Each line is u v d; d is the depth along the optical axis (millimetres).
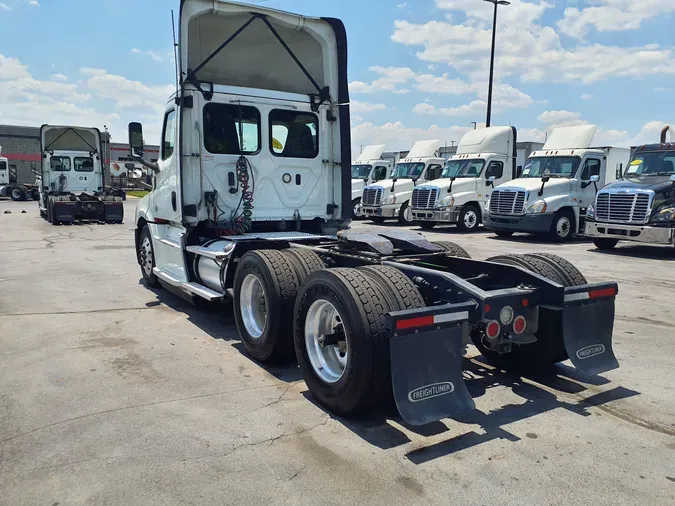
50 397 4074
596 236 13016
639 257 12156
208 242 6230
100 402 3990
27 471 3051
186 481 2947
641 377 4586
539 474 3039
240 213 6406
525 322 3900
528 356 4566
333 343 3879
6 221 20078
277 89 7254
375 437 3482
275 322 4574
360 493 2846
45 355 5035
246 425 3635
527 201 15469
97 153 21344
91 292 7809
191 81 6047
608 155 16828
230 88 6254
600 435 3521
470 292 3680
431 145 22297
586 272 9914
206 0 5898
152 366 4789
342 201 7109
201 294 5758
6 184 35125
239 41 6574
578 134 16531
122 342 5469
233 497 2803
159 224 7367
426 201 18734
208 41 6441
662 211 11922
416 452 3287
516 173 20016
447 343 3391
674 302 7363
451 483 2945
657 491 2873
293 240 5930
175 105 6238
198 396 4125
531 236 17391
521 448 3342
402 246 5125
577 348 3994
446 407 3314
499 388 4371
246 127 6398
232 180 6348
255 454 3246
